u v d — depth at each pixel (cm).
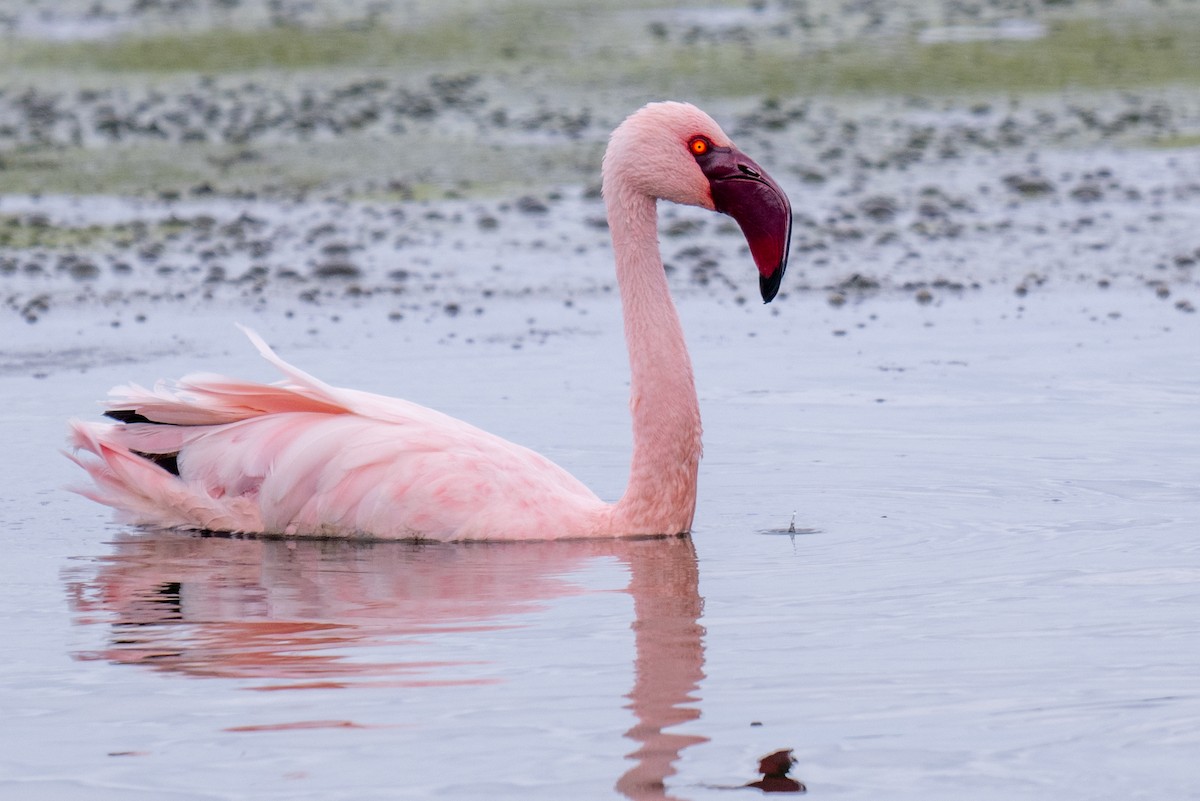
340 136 3288
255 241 2350
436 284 2064
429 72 4069
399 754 629
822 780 601
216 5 5359
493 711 674
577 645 770
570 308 1909
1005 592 859
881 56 4162
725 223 2586
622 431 1296
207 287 2038
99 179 2880
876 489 1118
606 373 1527
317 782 604
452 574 926
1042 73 3950
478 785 598
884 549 967
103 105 3647
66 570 945
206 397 1058
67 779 612
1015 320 1797
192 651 768
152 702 694
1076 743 635
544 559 965
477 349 1655
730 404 1391
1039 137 3269
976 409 1358
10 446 1258
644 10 5109
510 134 3291
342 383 1481
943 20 4753
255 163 3033
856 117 3488
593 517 1030
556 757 623
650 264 1034
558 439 1270
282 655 759
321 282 2075
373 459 1017
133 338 1730
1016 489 1106
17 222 2469
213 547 1009
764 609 833
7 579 922
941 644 763
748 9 5106
